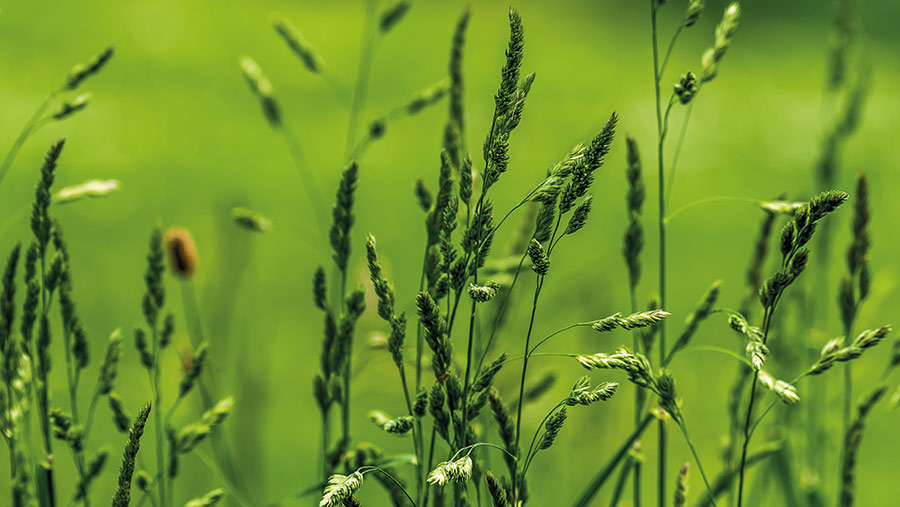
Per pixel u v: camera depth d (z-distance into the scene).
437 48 9.02
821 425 1.27
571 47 9.30
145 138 5.50
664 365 1.05
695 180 5.32
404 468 1.22
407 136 5.84
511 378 1.34
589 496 1.05
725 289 3.43
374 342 1.12
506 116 0.95
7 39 7.65
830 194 0.94
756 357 0.96
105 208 4.20
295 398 2.41
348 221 1.04
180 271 1.26
